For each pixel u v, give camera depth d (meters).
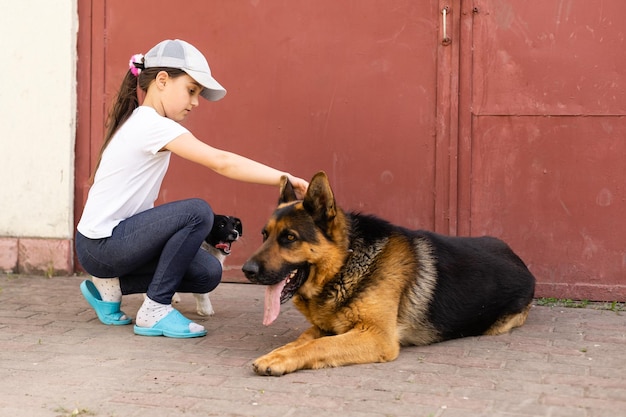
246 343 4.55
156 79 4.70
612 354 4.27
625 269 5.77
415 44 6.02
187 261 4.73
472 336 4.71
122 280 5.00
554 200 5.86
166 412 3.31
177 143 4.55
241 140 6.41
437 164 6.03
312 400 3.46
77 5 6.60
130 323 5.05
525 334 4.77
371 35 6.09
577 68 5.74
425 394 3.54
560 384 3.69
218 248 5.53
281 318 5.24
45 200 6.74
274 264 3.99
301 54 6.23
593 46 5.70
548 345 4.48
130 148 4.66
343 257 4.14
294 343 4.19
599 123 5.74
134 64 4.76
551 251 5.89
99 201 4.75
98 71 6.62
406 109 6.07
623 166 5.72
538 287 5.91
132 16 6.52
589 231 5.81
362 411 3.31
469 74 5.92
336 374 3.86
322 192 4.06
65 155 6.67
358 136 6.18
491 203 5.97
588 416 3.23
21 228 6.81
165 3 6.45
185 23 6.43
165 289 4.71
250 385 3.68
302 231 4.04
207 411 3.32
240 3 6.30
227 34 6.35
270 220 4.13
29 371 3.91
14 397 3.49
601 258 5.80
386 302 4.15
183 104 4.77
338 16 6.14
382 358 4.08
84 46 6.62
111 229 4.69
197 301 5.28
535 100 5.83
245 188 6.41
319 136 6.26
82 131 6.69
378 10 6.06
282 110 6.31
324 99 6.22
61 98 6.64
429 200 6.09
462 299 4.54
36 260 6.74
